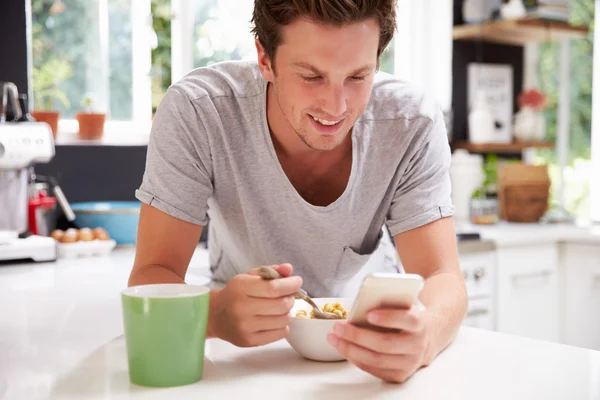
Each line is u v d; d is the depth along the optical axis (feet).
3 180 7.06
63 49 8.38
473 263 8.67
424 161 4.27
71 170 8.17
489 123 10.85
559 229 9.70
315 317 3.36
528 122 11.00
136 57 8.81
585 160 11.80
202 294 2.91
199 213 4.16
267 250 4.44
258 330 3.17
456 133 11.08
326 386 2.87
